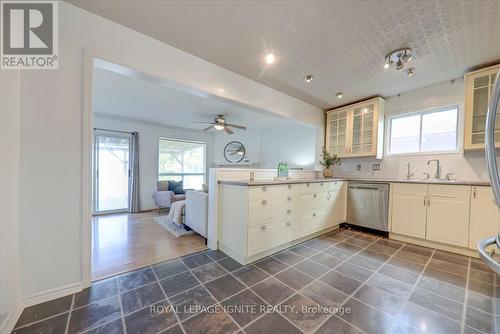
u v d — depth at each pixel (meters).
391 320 1.30
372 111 3.35
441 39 1.88
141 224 3.69
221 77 2.41
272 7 1.53
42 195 1.44
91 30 1.60
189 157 6.04
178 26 1.75
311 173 3.77
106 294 1.54
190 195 3.16
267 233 2.23
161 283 1.71
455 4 1.48
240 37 1.89
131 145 4.89
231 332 1.20
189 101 3.57
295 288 1.65
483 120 2.39
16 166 1.32
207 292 1.58
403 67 2.34
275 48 2.05
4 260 1.18
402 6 1.50
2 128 1.16
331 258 2.22
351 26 1.72
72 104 1.53
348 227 3.44
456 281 1.76
